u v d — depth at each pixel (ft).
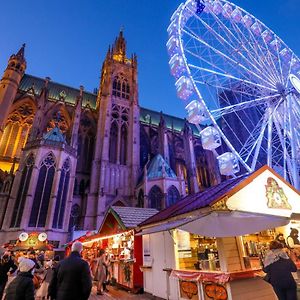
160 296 42.47
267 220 29.60
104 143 192.24
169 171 191.31
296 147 80.74
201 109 69.15
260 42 90.94
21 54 201.16
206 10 87.40
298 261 35.06
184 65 75.51
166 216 42.80
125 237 62.08
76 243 21.83
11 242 124.77
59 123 203.51
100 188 171.94
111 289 56.80
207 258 36.50
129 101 231.09
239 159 68.90
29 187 140.15
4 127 173.68
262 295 30.63
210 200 33.27
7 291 18.84
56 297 19.03
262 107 110.93
